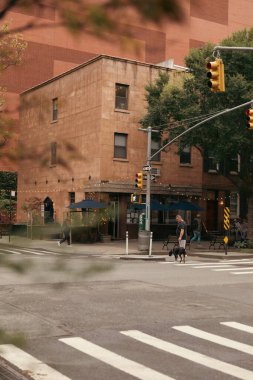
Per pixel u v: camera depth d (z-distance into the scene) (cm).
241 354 707
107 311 990
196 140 2692
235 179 3650
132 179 3173
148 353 705
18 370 607
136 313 977
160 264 1938
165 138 3297
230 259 2314
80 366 636
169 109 2822
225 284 1390
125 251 2461
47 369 616
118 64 3156
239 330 854
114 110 3128
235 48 1412
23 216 3288
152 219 3372
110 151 3106
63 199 3278
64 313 962
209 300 1134
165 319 927
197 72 2684
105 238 2977
